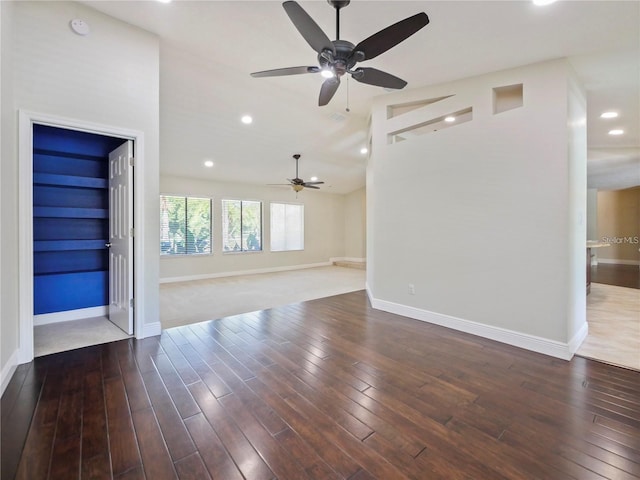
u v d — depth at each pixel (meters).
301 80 3.80
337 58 2.11
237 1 2.42
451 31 2.38
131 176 2.97
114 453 1.49
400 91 3.82
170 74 3.69
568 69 2.63
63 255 3.63
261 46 3.07
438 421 1.76
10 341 2.25
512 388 2.12
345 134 5.67
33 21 2.42
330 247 10.07
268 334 3.21
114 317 3.44
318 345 2.91
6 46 2.15
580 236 2.93
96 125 2.70
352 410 1.87
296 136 5.61
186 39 3.00
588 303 4.44
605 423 1.73
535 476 1.36
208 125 4.92
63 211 3.43
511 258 2.89
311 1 2.21
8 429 1.65
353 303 4.61
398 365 2.48
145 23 2.81
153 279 3.10
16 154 2.35
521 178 2.81
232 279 7.16
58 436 1.60
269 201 8.51
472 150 3.13
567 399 1.98
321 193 9.77
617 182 8.24
